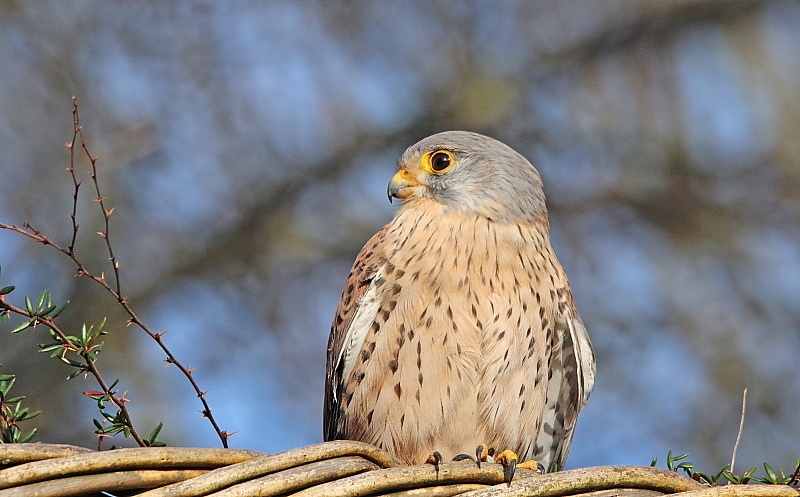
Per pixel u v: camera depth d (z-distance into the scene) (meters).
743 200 14.71
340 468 4.00
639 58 15.29
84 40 13.83
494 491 4.05
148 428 12.34
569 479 4.08
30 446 3.74
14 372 12.23
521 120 15.24
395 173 7.01
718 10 15.07
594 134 15.16
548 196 14.94
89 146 13.37
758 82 14.95
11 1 13.58
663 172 14.93
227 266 14.16
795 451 12.28
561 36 15.46
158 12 14.02
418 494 4.10
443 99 15.02
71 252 4.90
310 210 14.71
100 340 12.91
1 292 4.43
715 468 12.15
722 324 13.58
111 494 3.85
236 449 3.99
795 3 15.05
